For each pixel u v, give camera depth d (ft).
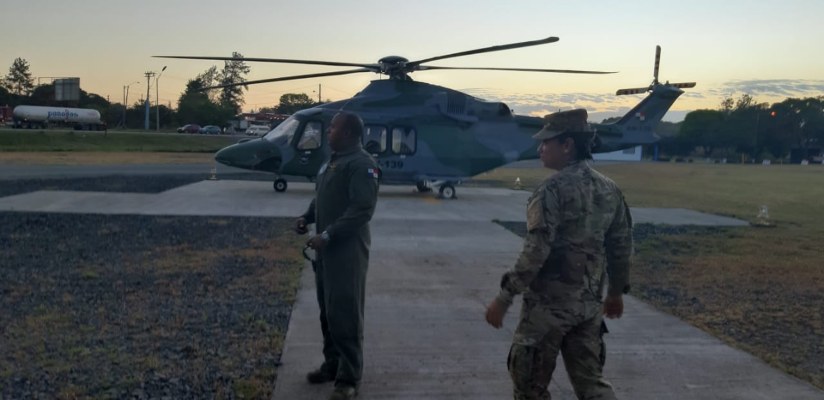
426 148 62.34
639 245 38.42
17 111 233.96
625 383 16.38
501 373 16.88
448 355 18.16
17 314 20.75
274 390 15.26
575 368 11.62
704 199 75.77
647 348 19.15
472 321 21.56
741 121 317.63
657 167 173.17
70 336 18.62
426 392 15.55
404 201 60.80
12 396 14.38
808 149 271.08
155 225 40.29
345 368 14.65
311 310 22.04
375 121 61.21
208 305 22.39
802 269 32.01
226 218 44.39
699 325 21.76
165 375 15.84
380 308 22.91
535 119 66.23
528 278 11.16
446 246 35.96
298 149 61.57
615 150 70.79
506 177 111.24
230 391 15.01
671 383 16.44
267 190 66.54
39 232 36.52
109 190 60.90
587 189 11.48
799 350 19.38
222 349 17.88
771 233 45.62
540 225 11.12
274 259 30.55
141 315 20.90
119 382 15.28
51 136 183.21
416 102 62.59
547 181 11.51
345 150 14.97
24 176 77.25
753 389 16.16
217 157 61.36
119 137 200.13
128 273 27.12
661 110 71.92
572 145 11.72
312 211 16.39
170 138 208.64
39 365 16.28
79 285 24.88
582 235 11.37
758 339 20.40
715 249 37.86
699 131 318.45
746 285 28.22
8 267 27.68
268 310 21.94
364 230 14.93
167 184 70.13
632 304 24.30
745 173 147.74
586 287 11.41
